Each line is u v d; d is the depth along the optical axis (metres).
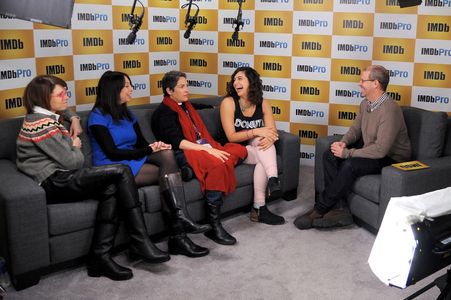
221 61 4.42
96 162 2.92
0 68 3.17
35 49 3.37
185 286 2.47
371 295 2.40
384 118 3.09
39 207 2.37
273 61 4.30
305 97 4.30
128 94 2.99
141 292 2.41
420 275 1.43
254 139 3.33
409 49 3.92
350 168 3.06
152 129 3.30
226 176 2.98
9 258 2.37
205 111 3.59
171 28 4.34
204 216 3.08
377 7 3.93
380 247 1.46
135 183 2.63
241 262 2.72
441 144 3.16
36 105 2.59
